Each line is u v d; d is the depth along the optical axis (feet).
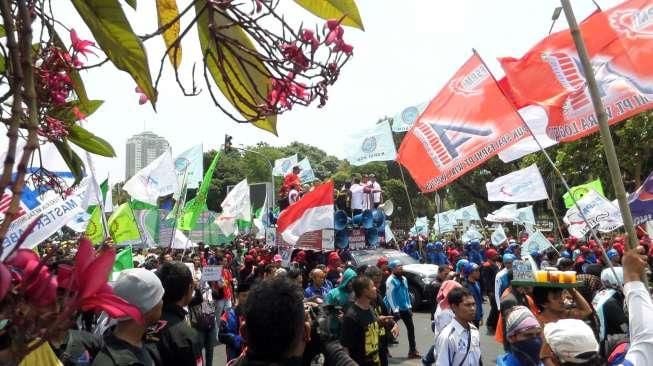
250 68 5.40
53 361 7.02
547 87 14.03
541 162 80.23
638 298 8.31
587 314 14.93
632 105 12.88
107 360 8.96
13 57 3.80
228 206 61.72
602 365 9.26
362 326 17.43
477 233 98.48
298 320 6.79
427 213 186.70
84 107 6.13
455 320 15.51
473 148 15.67
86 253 3.30
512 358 12.59
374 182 60.18
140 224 52.37
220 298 32.27
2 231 3.29
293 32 4.93
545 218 124.36
